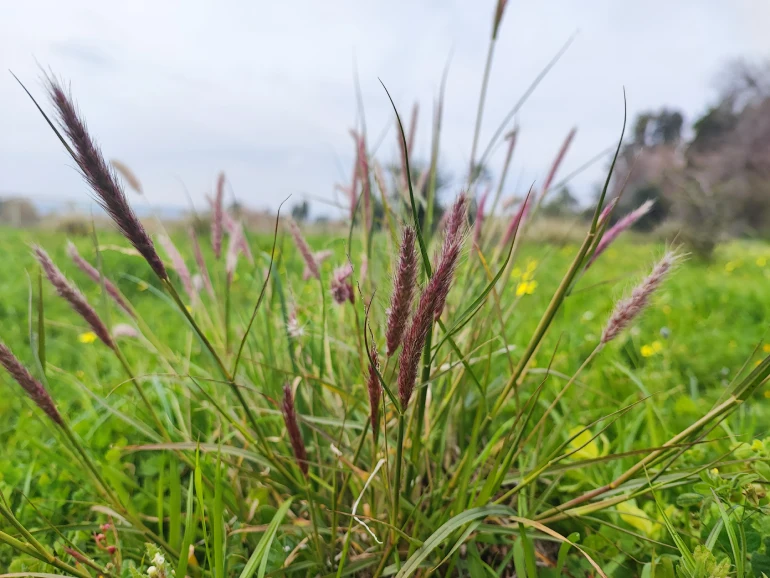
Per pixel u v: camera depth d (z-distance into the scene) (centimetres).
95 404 55
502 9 37
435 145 39
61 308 109
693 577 25
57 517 40
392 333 23
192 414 51
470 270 41
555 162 41
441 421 41
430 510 34
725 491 28
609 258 188
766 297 119
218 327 49
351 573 33
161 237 42
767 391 61
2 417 57
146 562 33
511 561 36
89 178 22
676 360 73
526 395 53
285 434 40
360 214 44
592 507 30
